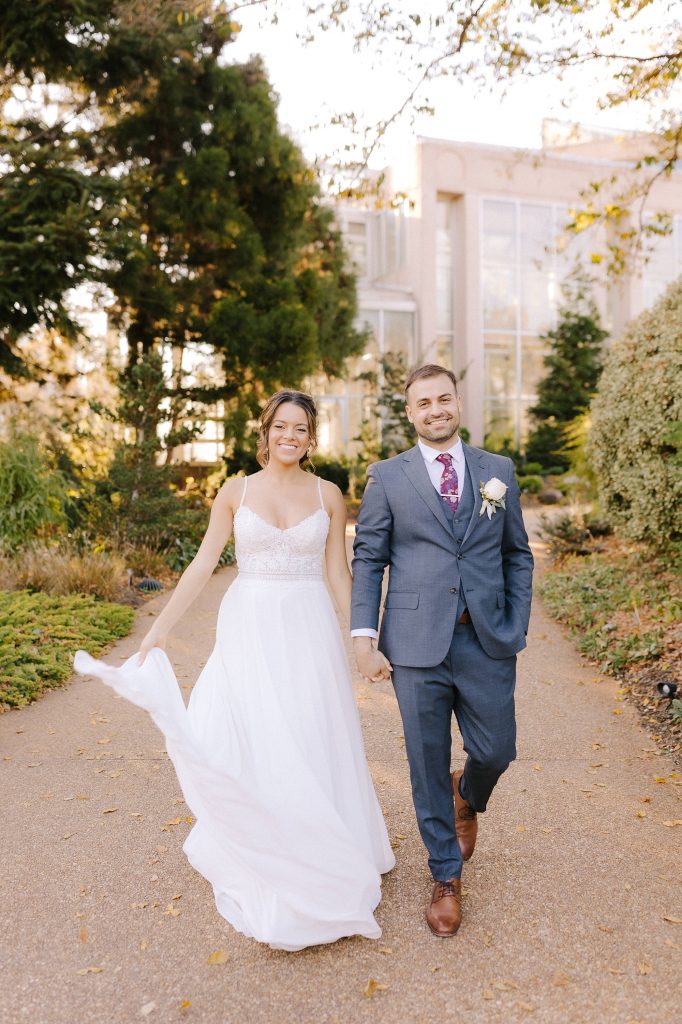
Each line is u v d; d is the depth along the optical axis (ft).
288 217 47.29
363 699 16.03
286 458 8.85
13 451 27.66
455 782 9.44
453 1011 6.93
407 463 8.54
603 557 27.22
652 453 20.34
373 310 70.85
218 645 8.77
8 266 30.99
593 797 11.23
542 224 75.56
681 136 21.71
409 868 9.37
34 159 31.12
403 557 8.49
